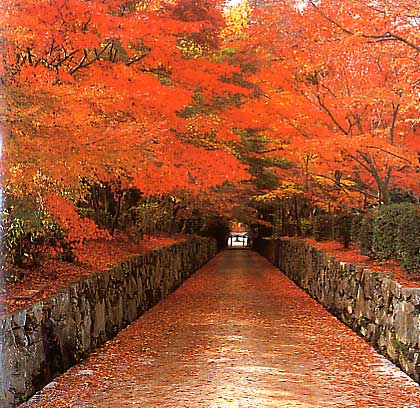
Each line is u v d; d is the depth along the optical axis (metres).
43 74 6.61
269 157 16.92
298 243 19.70
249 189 21.06
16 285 7.31
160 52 9.49
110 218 14.48
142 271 12.51
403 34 9.00
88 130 6.85
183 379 6.86
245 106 12.41
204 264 30.81
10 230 7.50
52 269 8.73
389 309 8.05
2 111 6.01
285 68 11.73
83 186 8.78
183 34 10.19
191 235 27.86
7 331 5.44
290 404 5.89
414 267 8.64
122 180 10.37
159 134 8.80
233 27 12.70
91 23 8.10
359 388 6.52
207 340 9.36
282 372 7.23
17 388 5.69
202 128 11.97
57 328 6.95
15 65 6.64
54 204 7.50
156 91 9.03
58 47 7.88
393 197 16.42
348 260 11.90
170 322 11.27
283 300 15.13
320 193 17.30
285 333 10.09
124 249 13.04
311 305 14.12
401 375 7.11
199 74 10.74
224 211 25.33
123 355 8.18
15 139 6.11
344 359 8.02
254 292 17.17
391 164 11.59
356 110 11.76
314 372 7.26
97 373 7.12
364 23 8.98
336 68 11.42
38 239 8.70
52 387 6.46
